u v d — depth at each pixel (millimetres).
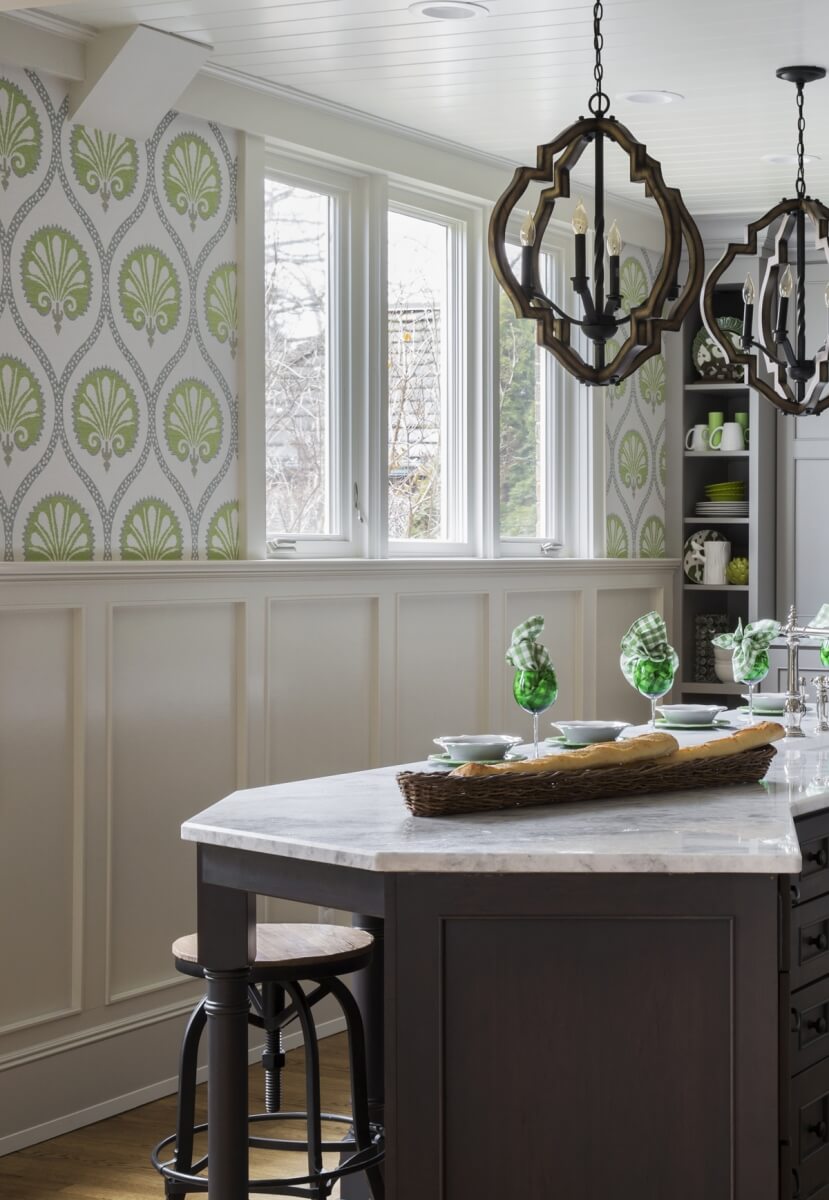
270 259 4820
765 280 4059
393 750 5164
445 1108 2428
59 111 4027
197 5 3822
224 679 4555
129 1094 4250
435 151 5281
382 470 5164
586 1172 2424
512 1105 2426
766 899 2369
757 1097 2377
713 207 6324
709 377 6707
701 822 2625
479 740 3338
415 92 4660
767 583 6648
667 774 2945
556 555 6133
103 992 4176
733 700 6797
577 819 2666
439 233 5531
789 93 4625
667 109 4816
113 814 4211
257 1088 4359
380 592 5086
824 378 3961
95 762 4113
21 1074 3939
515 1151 2430
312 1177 2889
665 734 3016
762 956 2371
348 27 4016
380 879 2432
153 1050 4328
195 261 4465
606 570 6223
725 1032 2387
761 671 4094
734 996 2379
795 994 2941
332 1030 4973
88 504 4137
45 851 4016
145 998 4312
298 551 4891
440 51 4234
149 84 4102
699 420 6949
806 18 3947
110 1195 3625
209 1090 2680
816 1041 3012
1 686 3879
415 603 5305
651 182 2893
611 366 2938
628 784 2891
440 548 5523
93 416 4148
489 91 4641
